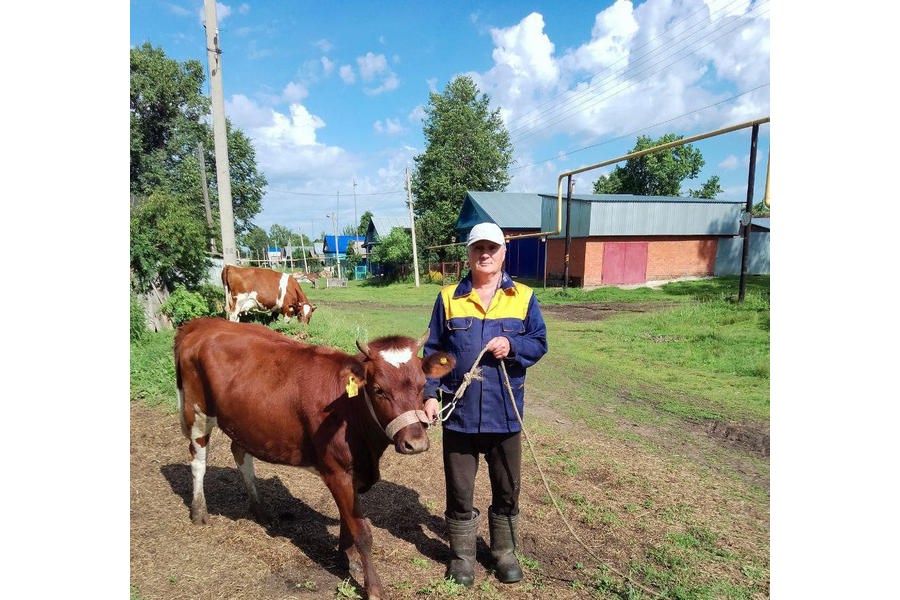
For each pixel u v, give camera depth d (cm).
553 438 555
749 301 1469
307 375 310
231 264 1084
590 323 1365
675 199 2556
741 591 294
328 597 289
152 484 425
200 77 3516
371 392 271
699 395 726
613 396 725
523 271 3055
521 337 297
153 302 1050
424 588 296
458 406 298
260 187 4038
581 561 328
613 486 439
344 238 6575
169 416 589
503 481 308
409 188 3058
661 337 1136
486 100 4491
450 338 305
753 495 425
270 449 329
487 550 345
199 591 287
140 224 1027
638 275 2434
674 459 502
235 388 328
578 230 2411
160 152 3366
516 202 3212
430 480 454
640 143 4319
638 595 290
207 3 989
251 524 366
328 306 1948
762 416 633
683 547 343
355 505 295
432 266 3334
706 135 1367
